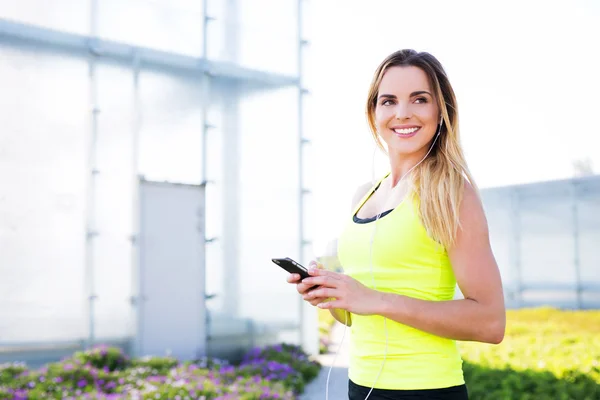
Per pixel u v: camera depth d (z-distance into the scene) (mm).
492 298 1362
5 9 6805
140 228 7285
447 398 1413
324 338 9766
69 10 7129
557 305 10906
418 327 1367
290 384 6332
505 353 6723
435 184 1413
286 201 8445
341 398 6008
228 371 6621
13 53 6809
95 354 6520
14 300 6566
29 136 6797
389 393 1437
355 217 1664
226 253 7930
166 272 7477
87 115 7105
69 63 7078
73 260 6871
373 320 1490
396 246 1459
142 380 5980
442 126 1508
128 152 7301
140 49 7496
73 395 5461
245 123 8227
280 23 8688
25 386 5641
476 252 1369
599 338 7465
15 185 6684
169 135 7598
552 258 11078
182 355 7484
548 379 5453
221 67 8086
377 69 1594
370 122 1720
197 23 7961
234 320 7906
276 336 8180
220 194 7949
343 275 1401
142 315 7238
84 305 6879
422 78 1500
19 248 6633
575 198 10859
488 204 12156
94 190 7043
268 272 8203
